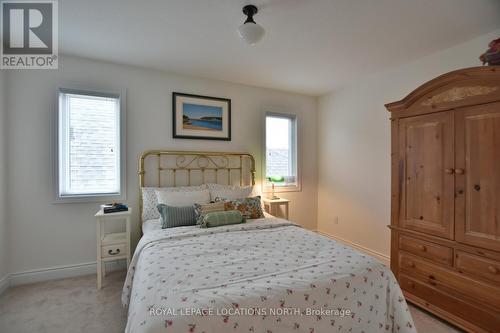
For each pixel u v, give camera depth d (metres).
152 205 2.71
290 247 1.80
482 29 2.08
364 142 3.30
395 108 2.29
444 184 1.92
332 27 2.05
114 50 2.48
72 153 2.66
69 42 2.31
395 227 2.28
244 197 2.97
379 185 3.11
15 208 2.43
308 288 1.25
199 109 3.22
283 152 3.87
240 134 3.50
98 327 1.82
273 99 3.73
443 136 1.93
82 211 2.68
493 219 1.65
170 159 3.08
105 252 2.37
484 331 1.68
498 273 1.63
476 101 1.72
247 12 1.80
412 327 1.44
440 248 1.95
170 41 2.30
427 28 2.06
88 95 2.68
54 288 2.37
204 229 2.23
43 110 2.52
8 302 2.13
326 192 3.94
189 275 1.35
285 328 1.16
